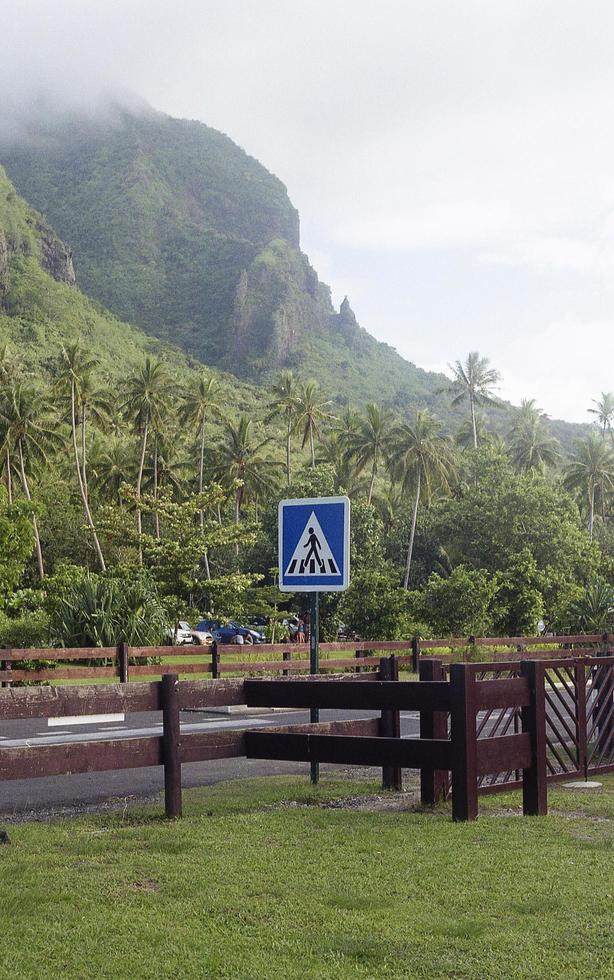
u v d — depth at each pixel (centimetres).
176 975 414
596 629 4509
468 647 2603
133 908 506
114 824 752
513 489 6325
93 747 707
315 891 538
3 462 7394
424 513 8300
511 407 10556
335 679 934
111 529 4516
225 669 2112
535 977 415
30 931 466
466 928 472
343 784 975
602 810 803
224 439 9206
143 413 7988
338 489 7494
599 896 530
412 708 769
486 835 689
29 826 752
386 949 446
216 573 7675
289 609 6556
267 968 422
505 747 773
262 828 715
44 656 1897
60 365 7806
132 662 3092
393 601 4472
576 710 962
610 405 10388
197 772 1127
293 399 9281
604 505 9475
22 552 3291
